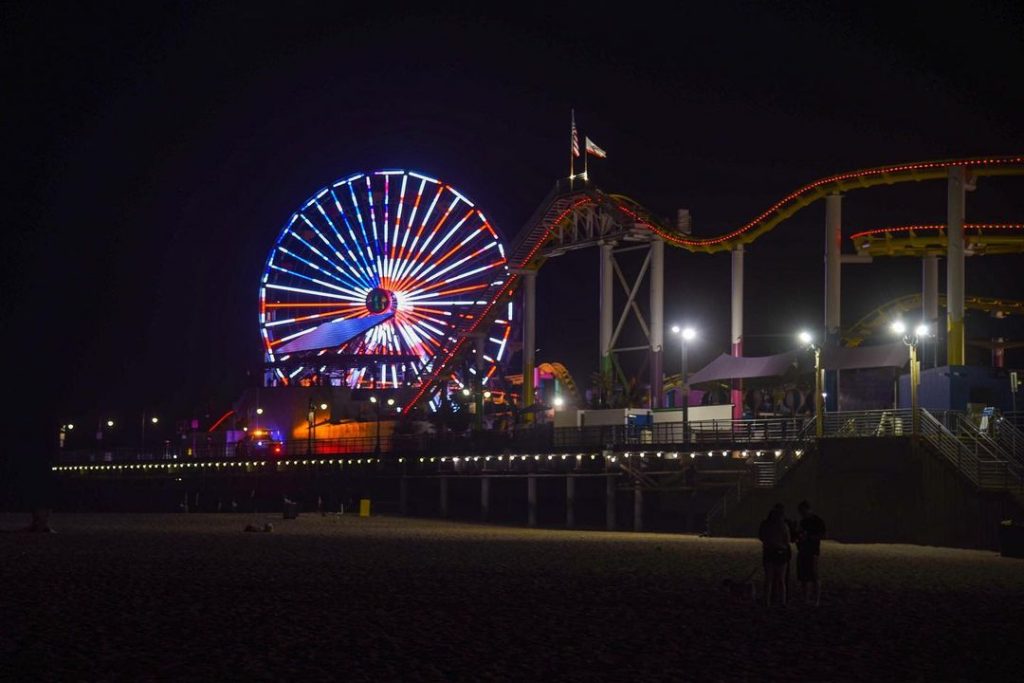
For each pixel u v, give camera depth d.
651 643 21.23
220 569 36.94
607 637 21.95
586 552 45.44
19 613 25.38
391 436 100.94
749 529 55.75
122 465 129.75
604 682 17.66
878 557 41.97
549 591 30.16
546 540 54.78
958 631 22.67
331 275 122.81
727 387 73.38
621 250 90.19
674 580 33.22
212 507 121.62
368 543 51.84
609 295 90.94
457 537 57.94
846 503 51.88
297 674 18.23
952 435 49.16
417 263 120.56
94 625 23.48
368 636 22.09
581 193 90.31
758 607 26.50
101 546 49.41
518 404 110.38
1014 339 89.25
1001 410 58.59
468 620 24.38
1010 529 41.72
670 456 66.12
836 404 65.69
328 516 92.19
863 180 67.81
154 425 182.00
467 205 119.38
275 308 126.06
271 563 39.47
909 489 49.78
